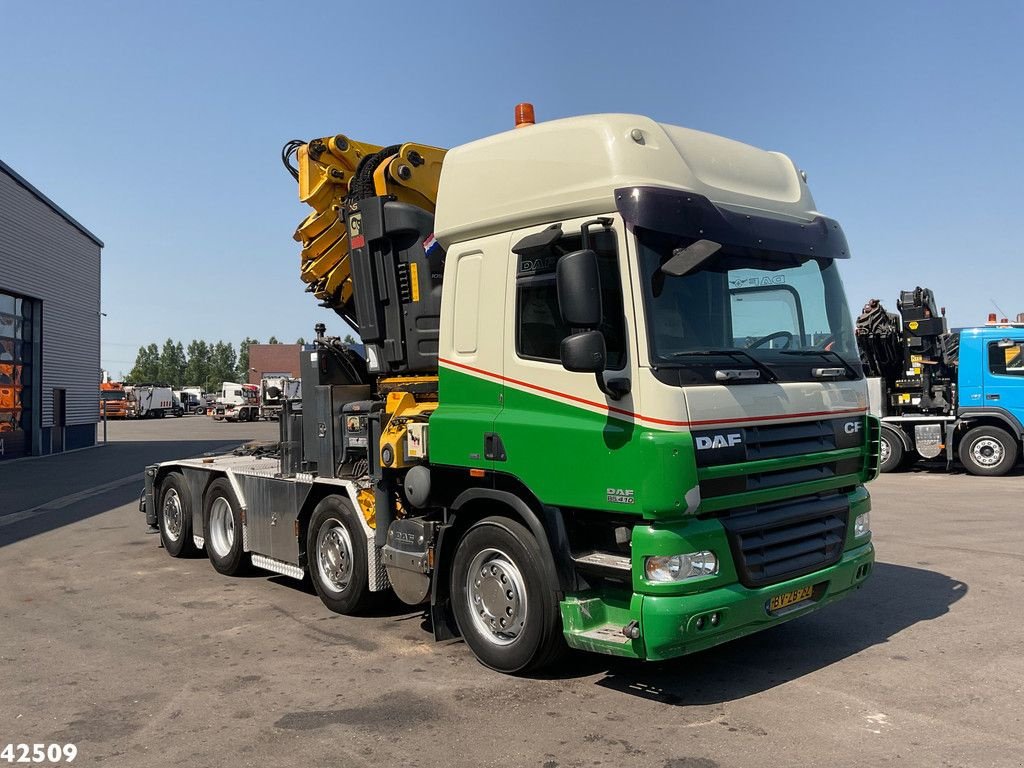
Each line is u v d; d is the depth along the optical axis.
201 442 34.81
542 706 4.60
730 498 4.42
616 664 5.28
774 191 5.36
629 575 4.39
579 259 4.22
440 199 5.54
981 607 6.48
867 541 5.49
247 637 6.05
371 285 6.57
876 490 13.87
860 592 7.00
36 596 7.46
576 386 4.60
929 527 10.16
